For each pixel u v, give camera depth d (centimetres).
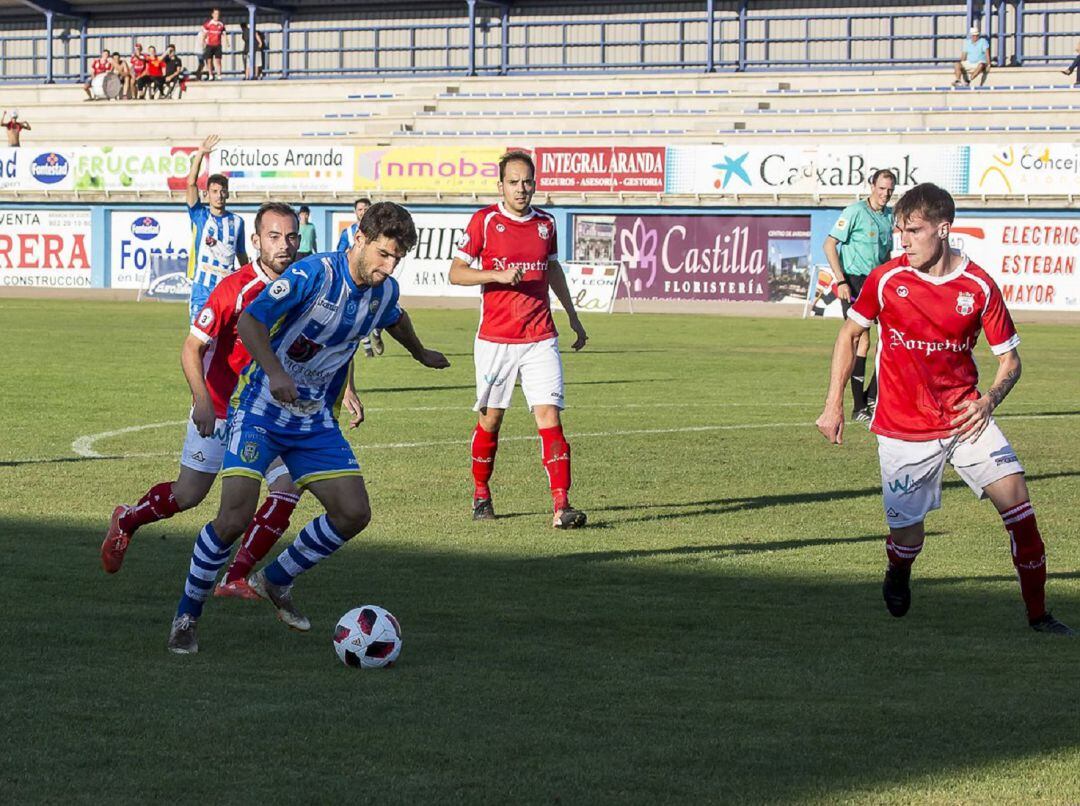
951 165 5556
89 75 8669
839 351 1038
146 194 6612
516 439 2066
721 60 7544
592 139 6300
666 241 6062
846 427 2233
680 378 3012
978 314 991
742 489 1662
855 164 5700
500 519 1459
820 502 1576
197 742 719
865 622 1020
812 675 864
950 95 6375
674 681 848
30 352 3425
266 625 994
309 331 918
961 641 962
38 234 6812
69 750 705
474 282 1393
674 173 6003
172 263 6581
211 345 1027
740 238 5931
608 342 4106
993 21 7081
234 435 938
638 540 1349
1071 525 1447
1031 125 6056
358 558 1251
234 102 7350
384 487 1650
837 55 7362
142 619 1005
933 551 1307
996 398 997
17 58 8862
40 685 824
